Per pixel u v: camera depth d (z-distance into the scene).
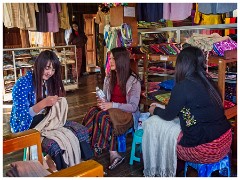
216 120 1.91
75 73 6.03
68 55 6.03
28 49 5.25
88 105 4.74
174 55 2.72
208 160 1.92
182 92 1.90
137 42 3.47
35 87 2.10
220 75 2.27
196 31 3.22
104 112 2.45
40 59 2.08
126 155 2.75
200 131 1.89
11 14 4.49
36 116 2.13
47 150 1.92
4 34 6.03
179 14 3.25
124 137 2.64
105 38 3.67
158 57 2.84
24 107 2.04
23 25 4.60
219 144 1.89
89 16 8.19
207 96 1.88
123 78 2.54
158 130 2.12
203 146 1.89
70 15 7.36
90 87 6.32
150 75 3.56
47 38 6.45
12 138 1.56
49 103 2.06
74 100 5.11
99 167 1.21
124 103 2.59
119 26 3.39
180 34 3.23
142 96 2.91
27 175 1.51
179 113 1.97
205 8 2.98
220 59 2.26
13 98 2.05
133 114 2.58
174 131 2.04
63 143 1.93
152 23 3.72
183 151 1.98
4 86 5.09
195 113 1.89
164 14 3.32
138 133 2.52
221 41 2.43
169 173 2.09
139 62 3.45
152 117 2.18
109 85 2.68
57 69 2.20
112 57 2.54
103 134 2.42
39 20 4.80
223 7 2.88
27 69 5.32
